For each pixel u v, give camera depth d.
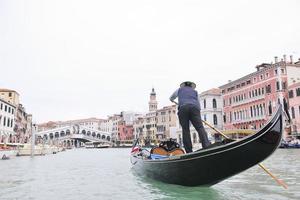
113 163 16.97
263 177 8.33
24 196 6.26
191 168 5.90
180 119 7.04
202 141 6.73
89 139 85.81
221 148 5.37
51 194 6.49
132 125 94.81
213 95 50.94
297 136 34.00
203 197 5.51
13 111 49.53
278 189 6.30
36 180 9.02
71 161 19.14
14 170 12.54
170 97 7.61
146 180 8.23
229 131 32.41
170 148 8.72
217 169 5.61
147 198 5.63
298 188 6.42
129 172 11.23
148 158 8.98
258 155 5.27
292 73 37.47
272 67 38.16
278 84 37.16
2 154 23.62
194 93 7.14
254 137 5.12
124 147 80.00
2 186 7.73
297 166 11.53
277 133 5.02
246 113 43.81
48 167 14.20
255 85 41.81
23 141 61.72
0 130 42.97
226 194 5.75
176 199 5.39
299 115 34.59
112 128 108.81
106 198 5.92
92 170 12.34
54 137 88.88
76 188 7.31
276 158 16.62
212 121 50.03
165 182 7.15
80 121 124.00
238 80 45.72
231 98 47.81
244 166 5.46
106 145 83.62
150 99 99.50
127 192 6.52
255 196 5.57
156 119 79.06
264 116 39.59
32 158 23.91
